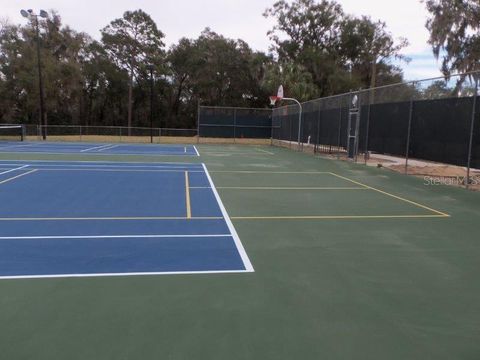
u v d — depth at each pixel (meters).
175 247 6.12
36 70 50.00
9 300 4.23
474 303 4.34
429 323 3.88
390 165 18.38
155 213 8.44
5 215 8.06
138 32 62.78
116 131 43.28
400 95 16.00
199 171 15.95
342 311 4.09
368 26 55.56
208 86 62.16
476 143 11.52
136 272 5.05
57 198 9.94
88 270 5.10
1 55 51.97
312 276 5.02
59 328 3.68
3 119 54.72
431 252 6.07
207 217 8.15
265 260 5.59
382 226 7.60
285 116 33.31
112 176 14.04
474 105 11.47
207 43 62.19
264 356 3.27
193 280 4.83
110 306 4.12
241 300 4.30
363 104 19.08
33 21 51.69
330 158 22.53
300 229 7.30
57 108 58.47
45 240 6.38
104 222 7.61
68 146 29.89
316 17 55.44
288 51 55.62
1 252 5.76
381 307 4.20
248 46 62.81
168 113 67.25
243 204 9.52
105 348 3.36
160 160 20.23
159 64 63.31
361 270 5.26
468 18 29.19
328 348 3.41
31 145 29.98
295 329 3.71
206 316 3.93
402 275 5.11
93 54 62.56
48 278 4.82
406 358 3.28
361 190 11.80
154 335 3.57
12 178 13.17
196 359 3.22
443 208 9.31
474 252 6.10
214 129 38.28
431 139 13.55
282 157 23.17
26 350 3.32
